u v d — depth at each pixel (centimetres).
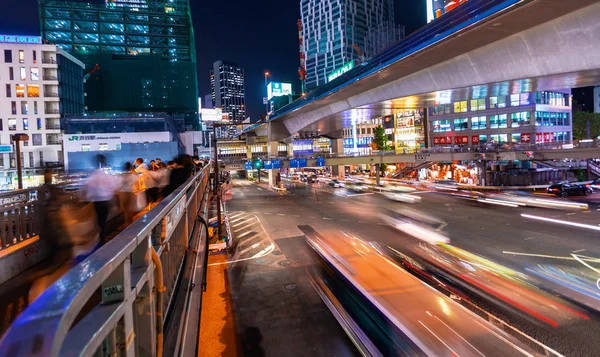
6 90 5600
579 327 968
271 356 904
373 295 1251
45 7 9319
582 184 4075
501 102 5456
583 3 1706
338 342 959
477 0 2012
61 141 5781
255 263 1736
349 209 3481
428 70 3002
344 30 14312
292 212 3447
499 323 1000
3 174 5284
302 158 5316
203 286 503
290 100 11319
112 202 595
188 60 10775
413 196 4325
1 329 346
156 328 219
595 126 5953
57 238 477
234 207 3978
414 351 866
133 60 9862
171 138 5991
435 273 1466
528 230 2234
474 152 4500
